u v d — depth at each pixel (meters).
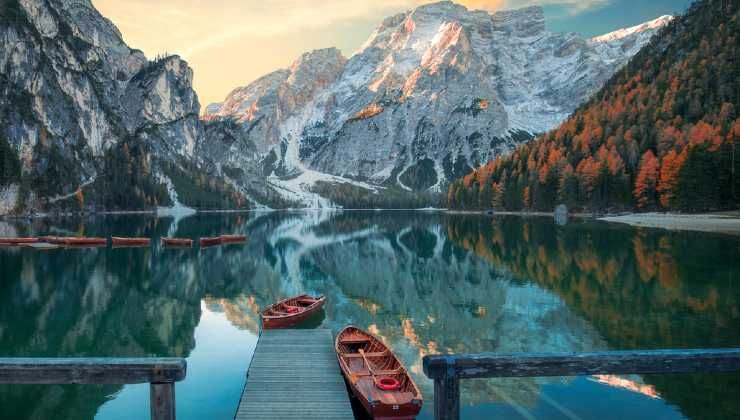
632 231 94.44
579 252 66.69
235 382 23.08
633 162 144.88
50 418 19.28
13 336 30.97
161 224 147.00
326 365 22.09
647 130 154.38
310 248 83.62
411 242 92.00
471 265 60.06
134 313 37.12
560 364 8.90
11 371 8.52
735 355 8.84
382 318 35.50
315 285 49.34
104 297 42.62
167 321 34.88
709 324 31.45
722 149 113.75
